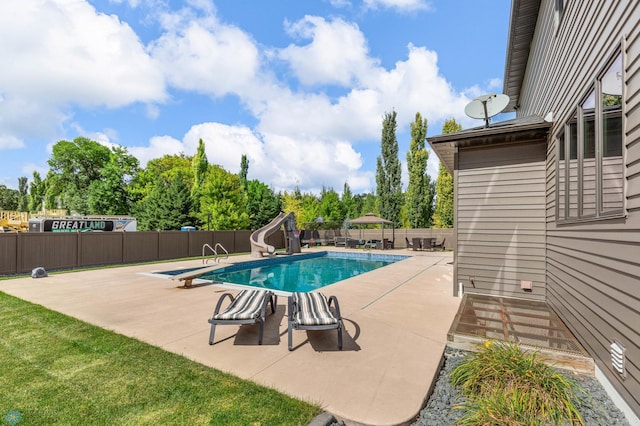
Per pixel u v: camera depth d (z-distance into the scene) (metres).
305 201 31.41
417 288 6.81
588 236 3.15
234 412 2.28
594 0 3.12
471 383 2.62
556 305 4.56
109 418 2.23
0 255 8.97
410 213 24.05
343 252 17.03
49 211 26.36
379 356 3.26
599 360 2.84
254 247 14.15
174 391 2.57
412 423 2.25
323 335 3.91
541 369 2.64
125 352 3.35
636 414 2.16
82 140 31.73
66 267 10.35
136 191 32.59
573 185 3.84
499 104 5.86
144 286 7.18
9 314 4.79
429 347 3.50
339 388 2.61
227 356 3.26
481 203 5.95
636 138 2.20
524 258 5.59
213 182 23.14
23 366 3.02
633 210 2.22
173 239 13.84
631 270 2.25
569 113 4.01
